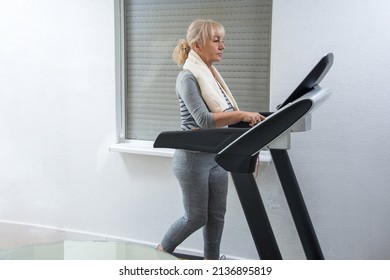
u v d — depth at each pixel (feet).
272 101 8.40
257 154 5.34
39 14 10.03
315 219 8.45
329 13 7.89
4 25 10.38
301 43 8.11
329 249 8.45
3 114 10.77
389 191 7.96
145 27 9.52
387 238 8.07
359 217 8.20
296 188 6.93
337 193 8.27
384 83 7.75
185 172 7.36
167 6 9.26
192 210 7.51
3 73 10.59
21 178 10.85
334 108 8.07
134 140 10.00
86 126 10.05
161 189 9.59
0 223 11.09
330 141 8.18
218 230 8.05
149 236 9.84
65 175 10.43
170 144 5.73
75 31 9.79
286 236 8.73
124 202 9.97
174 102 9.50
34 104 10.44
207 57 7.58
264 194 8.73
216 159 5.35
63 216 10.60
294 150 8.39
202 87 7.32
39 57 10.21
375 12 7.64
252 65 8.77
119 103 9.86
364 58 7.80
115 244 6.61
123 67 9.78
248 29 8.70
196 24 7.55
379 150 7.93
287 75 8.25
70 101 10.11
